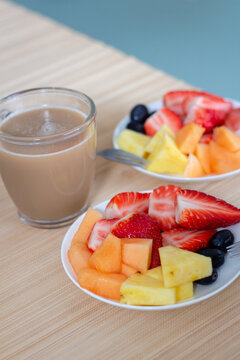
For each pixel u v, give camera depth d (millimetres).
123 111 799
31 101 640
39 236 631
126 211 612
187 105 770
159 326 541
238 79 1701
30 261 605
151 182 689
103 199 668
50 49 945
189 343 526
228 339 528
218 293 563
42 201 615
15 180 604
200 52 1865
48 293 574
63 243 588
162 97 818
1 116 623
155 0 2283
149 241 558
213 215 583
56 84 857
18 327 548
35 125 616
